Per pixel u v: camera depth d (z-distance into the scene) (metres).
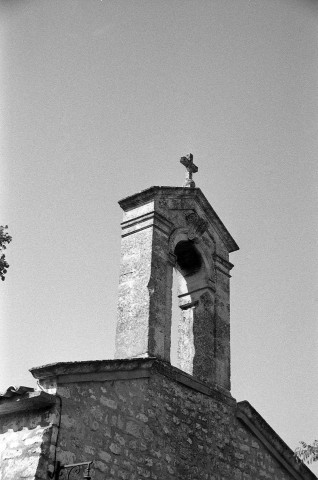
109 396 12.47
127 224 15.56
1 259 14.67
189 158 17.27
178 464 13.37
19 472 10.85
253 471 15.30
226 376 15.60
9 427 11.51
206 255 16.38
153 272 14.62
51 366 11.49
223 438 14.78
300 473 16.66
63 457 11.15
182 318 15.89
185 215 16.14
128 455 12.37
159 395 13.55
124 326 14.30
